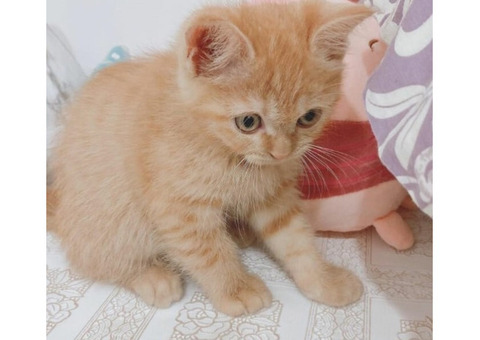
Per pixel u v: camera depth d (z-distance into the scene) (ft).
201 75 0.78
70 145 1.01
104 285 0.98
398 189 1.02
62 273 1.01
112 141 0.95
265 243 1.02
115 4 1.28
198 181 0.88
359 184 1.02
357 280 0.94
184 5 1.26
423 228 1.09
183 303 0.93
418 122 0.69
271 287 0.96
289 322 0.88
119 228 0.96
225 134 0.82
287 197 0.99
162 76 0.91
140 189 0.93
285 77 0.77
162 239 0.95
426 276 0.96
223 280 0.92
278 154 0.81
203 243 0.91
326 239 1.08
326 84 0.82
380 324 0.86
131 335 0.86
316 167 1.02
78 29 1.31
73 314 0.91
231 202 0.93
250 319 0.89
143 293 0.93
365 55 0.98
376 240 1.07
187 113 0.84
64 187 1.03
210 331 0.87
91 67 1.33
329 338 0.84
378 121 0.76
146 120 0.90
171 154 0.87
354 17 0.79
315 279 0.93
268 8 0.84
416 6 0.74
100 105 0.99
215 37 0.75
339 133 1.01
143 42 1.31
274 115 0.78
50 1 1.29
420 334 0.84
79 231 0.99
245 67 0.76
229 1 1.00
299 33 0.79
